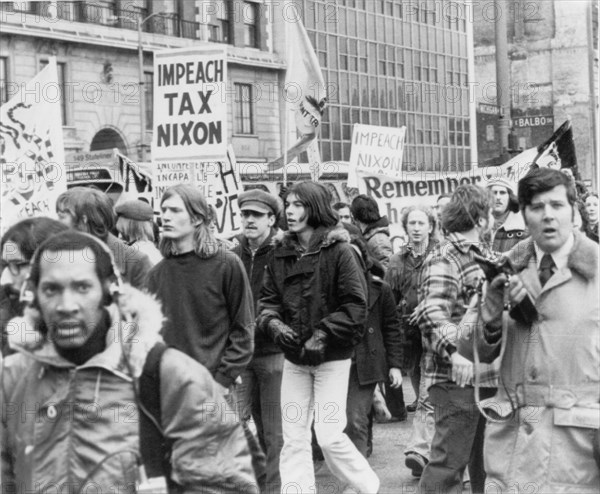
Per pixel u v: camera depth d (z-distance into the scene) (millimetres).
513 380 6090
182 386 4730
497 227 9195
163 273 6879
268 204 8758
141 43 26969
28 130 7098
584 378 5930
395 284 10984
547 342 5957
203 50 9180
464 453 6836
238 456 4828
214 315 6898
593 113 9891
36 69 24500
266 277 7707
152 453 4762
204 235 6926
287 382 7668
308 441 7676
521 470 6070
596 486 5996
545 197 5863
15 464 4871
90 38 26344
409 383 14500
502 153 13664
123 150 25812
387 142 15883
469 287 6922
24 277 4828
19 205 7035
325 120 26406
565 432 5969
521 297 5953
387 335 9305
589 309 5895
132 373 4738
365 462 7594
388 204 14578
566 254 5895
